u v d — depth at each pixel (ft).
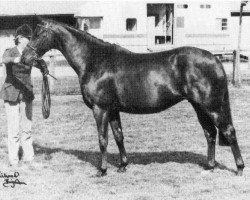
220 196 19.47
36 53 22.95
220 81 20.93
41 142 30.68
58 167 24.45
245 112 41.14
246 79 65.26
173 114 40.96
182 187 20.72
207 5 83.05
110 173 23.17
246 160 25.25
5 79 24.23
